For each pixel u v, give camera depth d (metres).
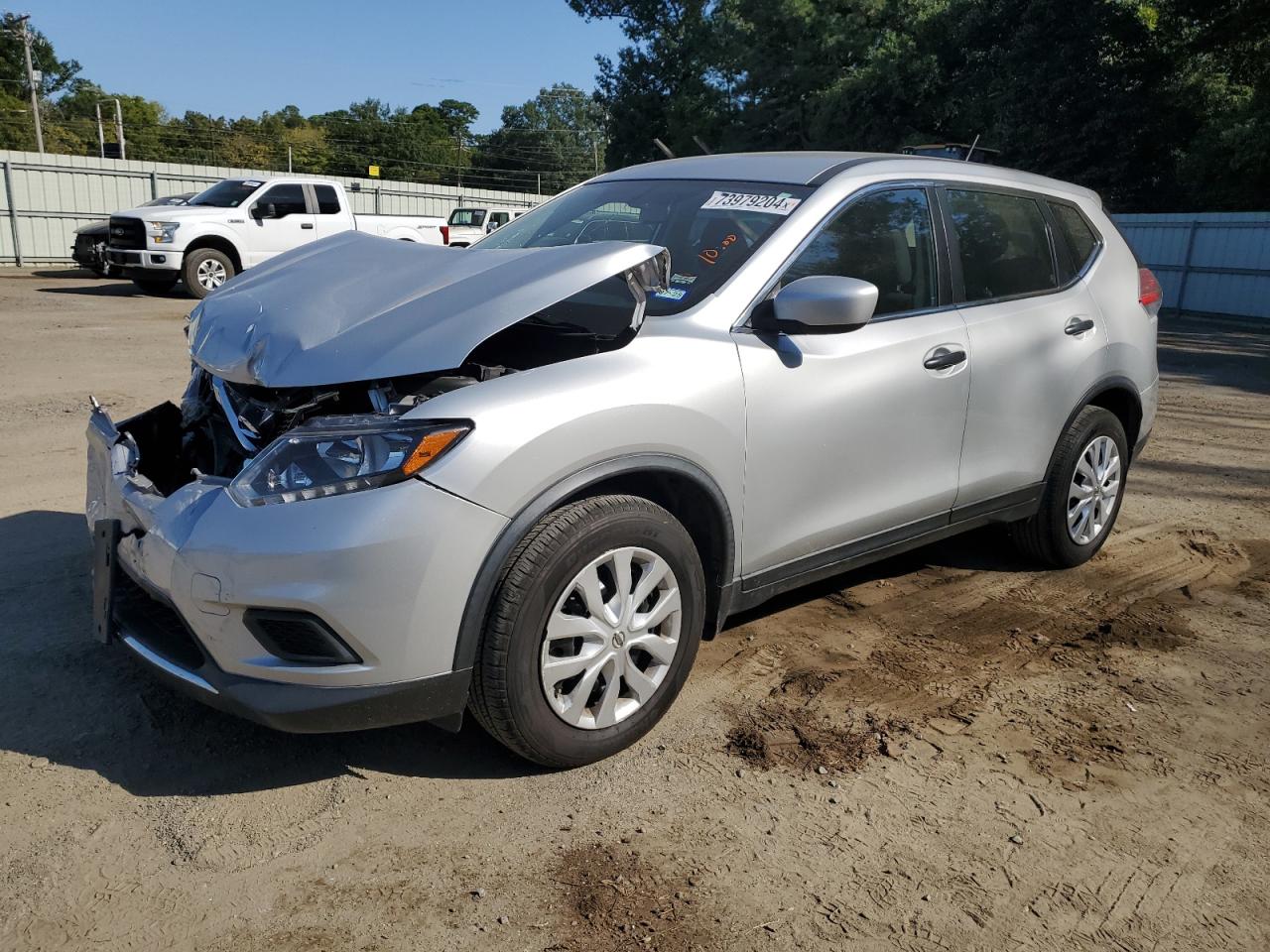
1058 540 4.47
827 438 3.31
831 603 4.18
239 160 93.94
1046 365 4.16
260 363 2.75
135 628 2.80
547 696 2.70
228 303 3.21
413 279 3.03
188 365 9.34
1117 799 2.83
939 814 2.73
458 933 2.23
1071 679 3.56
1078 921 2.34
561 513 2.68
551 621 2.66
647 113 41.16
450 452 2.48
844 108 30.19
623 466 2.77
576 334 3.03
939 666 3.62
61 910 2.26
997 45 27.94
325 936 2.21
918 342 3.61
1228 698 3.46
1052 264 4.40
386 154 99.75
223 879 2.39
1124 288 4.70
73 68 81.12
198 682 2.57
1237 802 2.84
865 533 3.58
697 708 3.25
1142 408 4.79
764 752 3.00
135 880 2.37
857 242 3.54
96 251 17.81
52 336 11.05
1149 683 3.55
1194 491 6.19
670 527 2.87
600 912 2.31
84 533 4.63
